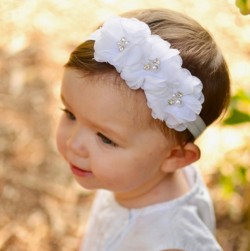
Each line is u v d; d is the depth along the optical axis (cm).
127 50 106
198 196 135
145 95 110
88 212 210
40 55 275
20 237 200
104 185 122
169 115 111
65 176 221
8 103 248
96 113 111
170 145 118
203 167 221
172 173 131
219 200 207
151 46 107
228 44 288
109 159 116
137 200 132
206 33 120
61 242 201
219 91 120
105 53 108
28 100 250
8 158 225
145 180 122
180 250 125
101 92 110
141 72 107
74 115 117
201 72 114
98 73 110
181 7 317
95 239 145
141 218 131
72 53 114
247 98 154
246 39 293
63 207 211
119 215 136
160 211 130
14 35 289
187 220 128
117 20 110
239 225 201
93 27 301
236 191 210
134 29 108
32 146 231
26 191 215
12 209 209
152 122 113
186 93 110
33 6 311
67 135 120
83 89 111
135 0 324
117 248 135
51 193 215
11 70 265
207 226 139
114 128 112
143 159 117
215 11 313
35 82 259
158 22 116
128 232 133
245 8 114
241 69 269
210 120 123
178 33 114
